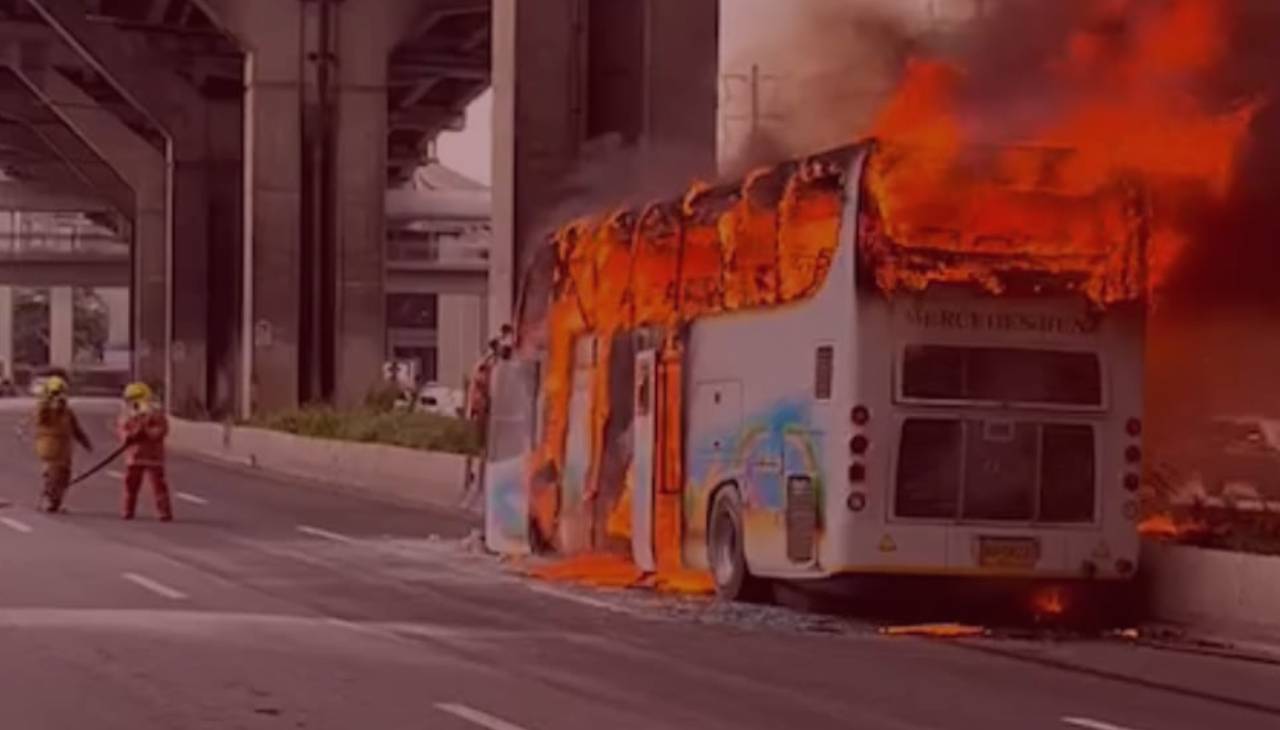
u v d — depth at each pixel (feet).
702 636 60.49
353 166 195.72
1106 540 63.98
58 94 324.60
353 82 196.24
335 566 80.64
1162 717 46.85
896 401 62.49
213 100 280.72
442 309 499.10
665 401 73.87
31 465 151.84
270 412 186.70
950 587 63.31
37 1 265.34
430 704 45.78
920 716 45.83
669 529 73.31
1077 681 52.85
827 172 64.03
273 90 194.49
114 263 470.80
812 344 64.18
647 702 46.80
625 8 142.31
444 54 282.77
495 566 81.51
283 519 107.86
